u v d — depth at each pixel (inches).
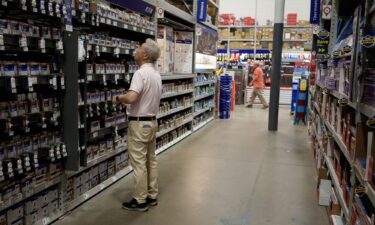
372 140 72.7
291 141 277.3
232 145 259.8
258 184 175.3
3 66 100.3
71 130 127.0
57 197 132.0
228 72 509.0
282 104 541.0
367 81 81.9
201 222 132.8
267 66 546.9
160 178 182.1
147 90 135.5
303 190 168.1
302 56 549.6
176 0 281.3
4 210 109.3
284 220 135.9
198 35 296.4
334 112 134.1
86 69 129.2
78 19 130.9
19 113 110.0
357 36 91.0
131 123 138.9
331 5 177.9
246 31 589.6
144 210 140.8
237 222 133.4
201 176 186.1
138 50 139.7
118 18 157.9
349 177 105.6
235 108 491.2
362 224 74.6
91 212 138.6
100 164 161.3
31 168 112.7
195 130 312.5
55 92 127.3
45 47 115.3
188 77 276.7
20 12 116.5
